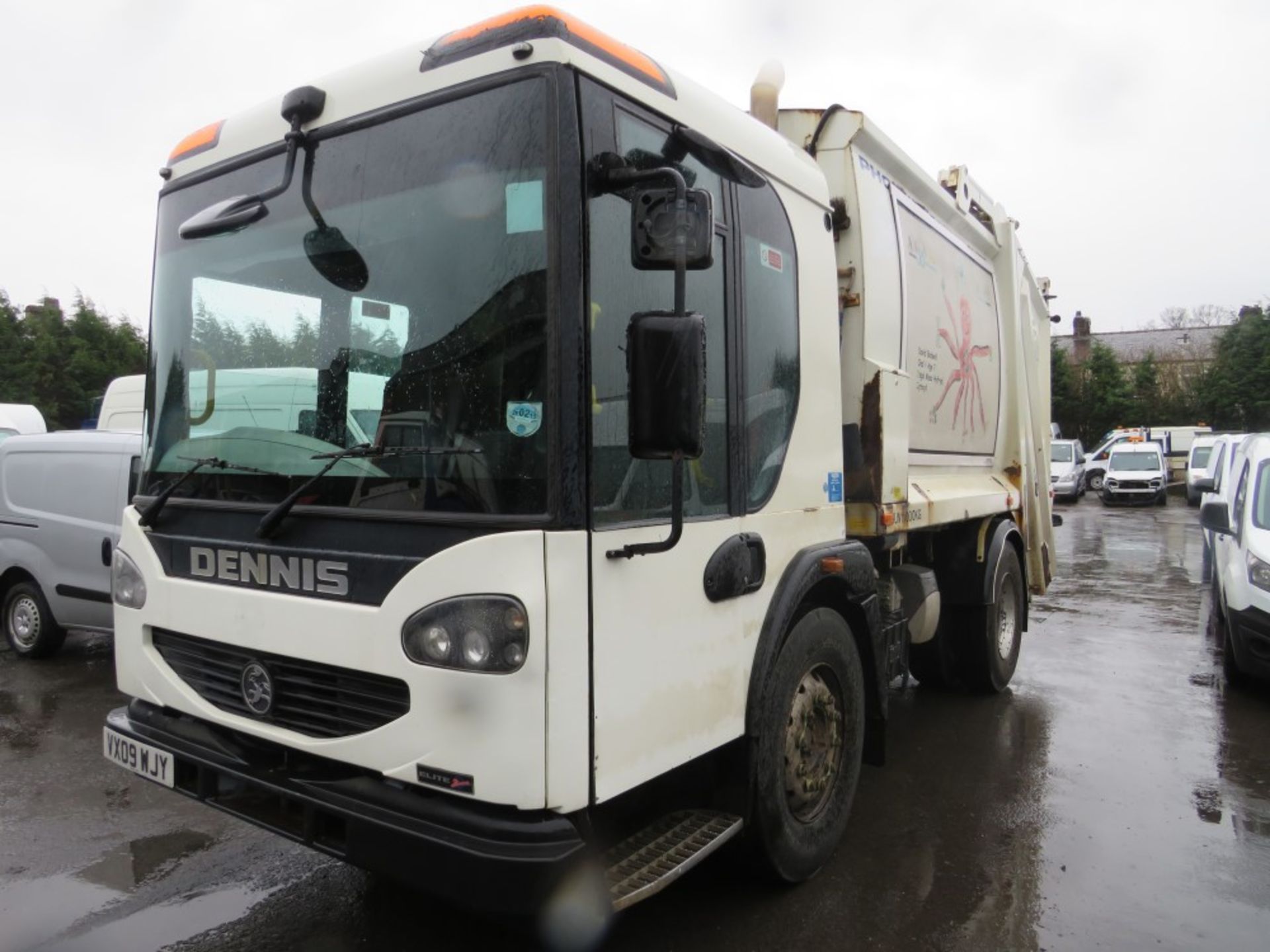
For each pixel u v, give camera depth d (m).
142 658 3.42
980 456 6.75
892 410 4.67
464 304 2.67
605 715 2.64
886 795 4.95
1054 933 3.56
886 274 4.80
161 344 3.57
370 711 2.73
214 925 3.54
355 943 3.42
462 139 2.72
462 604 2.51
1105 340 61.09
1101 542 17.81
